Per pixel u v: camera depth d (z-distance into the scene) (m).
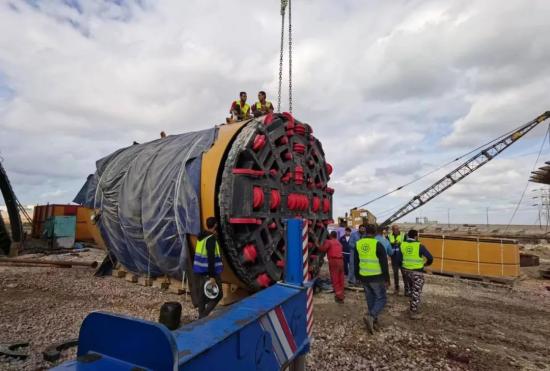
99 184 10.35
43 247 18.83
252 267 7.13
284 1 9.30
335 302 8.50
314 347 5.43
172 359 1.61
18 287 8.97
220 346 2.19
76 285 9.40
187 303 7.68
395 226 10.05
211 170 7.05
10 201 16.62
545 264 19.11
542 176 17.58
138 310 7.09
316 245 8.91
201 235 6.01
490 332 6.47
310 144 8.95
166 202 7.73
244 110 10.03
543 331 6.62
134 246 9.05
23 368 4.32
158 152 8.88
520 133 35.00
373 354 5.23
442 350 5.48
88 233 21.58
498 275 11.62
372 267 6.31
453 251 12.70
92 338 1.91
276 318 3.10
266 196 7.15
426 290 10.37
